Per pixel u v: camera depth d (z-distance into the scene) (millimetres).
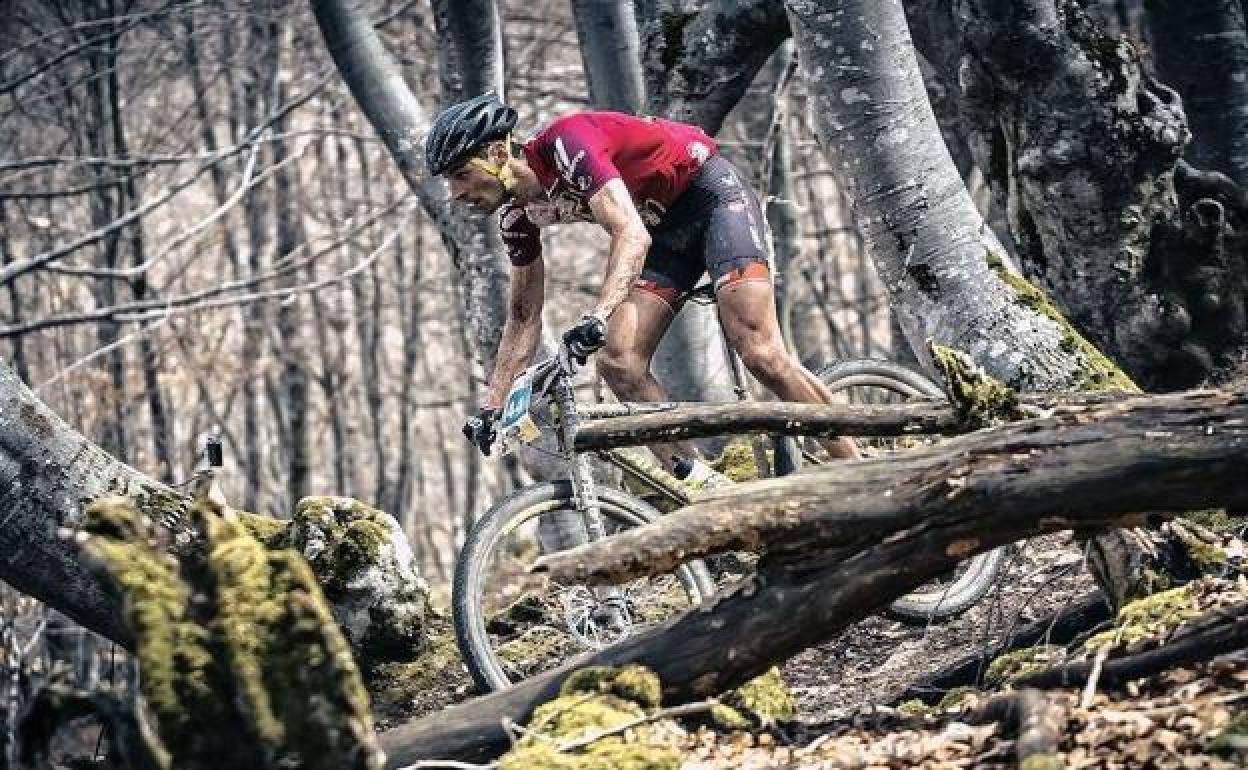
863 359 7617
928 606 7109
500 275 11305
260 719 4270
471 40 11266
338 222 24625
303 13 21469
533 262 6758
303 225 24578
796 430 5762
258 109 22828
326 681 4309
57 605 7395
